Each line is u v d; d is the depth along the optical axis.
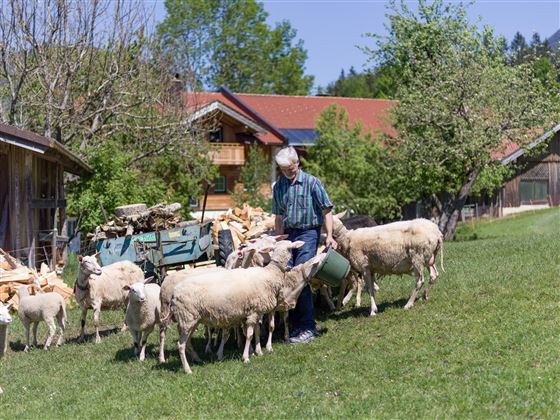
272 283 9.53
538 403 7.14
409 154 30.27
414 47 31.25
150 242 15.02
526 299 11.05
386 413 7.23
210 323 9.23
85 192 23.41
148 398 8.33
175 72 31.67
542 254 15.91
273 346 10.18
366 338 9.95
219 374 8.98
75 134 25.70
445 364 8.56
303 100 47.81
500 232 36.31
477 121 28.77
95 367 10.19
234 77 68.75
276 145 42.25
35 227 19.84
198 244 15.16
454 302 11.30
